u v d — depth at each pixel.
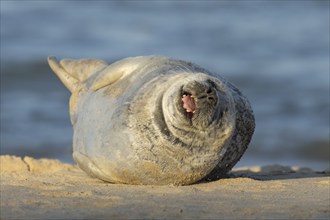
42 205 23.44
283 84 76.69
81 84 34.69
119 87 30.62
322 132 61.03
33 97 70.00
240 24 105.25
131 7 114.69
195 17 109.06
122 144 28.69
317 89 74.44
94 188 27.62
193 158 28.28
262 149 57.19
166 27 102.56
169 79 28.84
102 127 29.81
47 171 34.66
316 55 88.44
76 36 95.69
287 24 105.00
